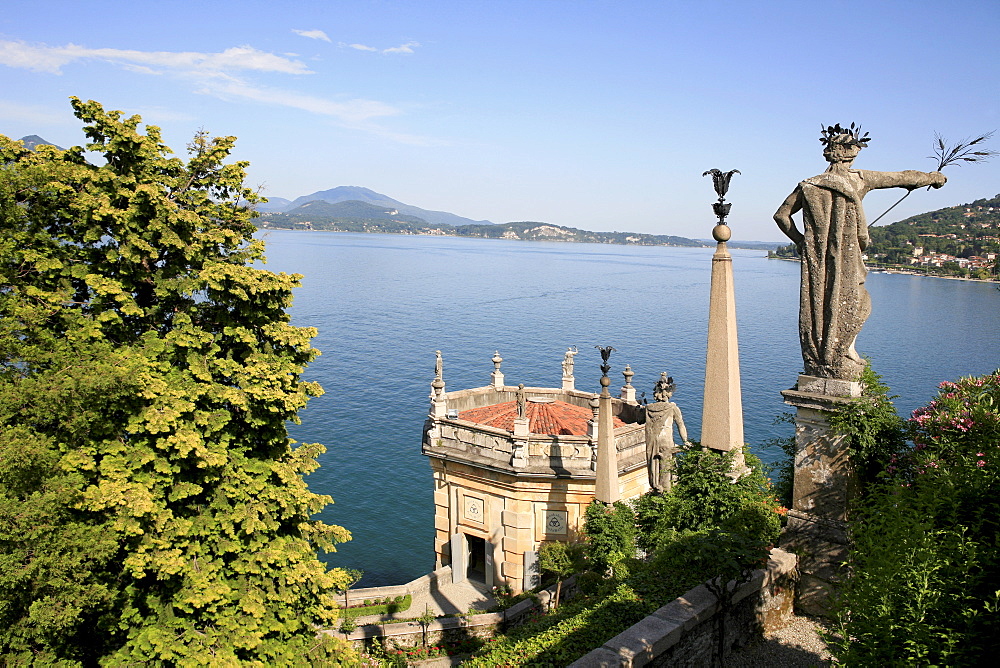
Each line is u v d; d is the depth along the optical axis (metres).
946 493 11.11
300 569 19.08
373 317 153.38
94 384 15.43
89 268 17.92
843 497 15.12
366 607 33.62
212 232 19.52
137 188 17.41
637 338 131.00
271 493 19.19
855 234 14.77
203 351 19.31
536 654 13.82
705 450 17.31
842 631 11.13
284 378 19.67
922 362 88.56
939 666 9.12
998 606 9.17
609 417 24.64
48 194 16.80
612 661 11.96
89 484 16.45
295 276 20.94
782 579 15.36
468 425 35.50
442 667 26.98
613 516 23.89
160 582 17.95
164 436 17.53
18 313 16.09
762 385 87.19
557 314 165.00
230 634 17.58
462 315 159.88
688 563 15.30
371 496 59.22
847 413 14.77
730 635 14.26
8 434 15.12
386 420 78.06
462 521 36.56
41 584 14.84
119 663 16.62
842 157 14.89
